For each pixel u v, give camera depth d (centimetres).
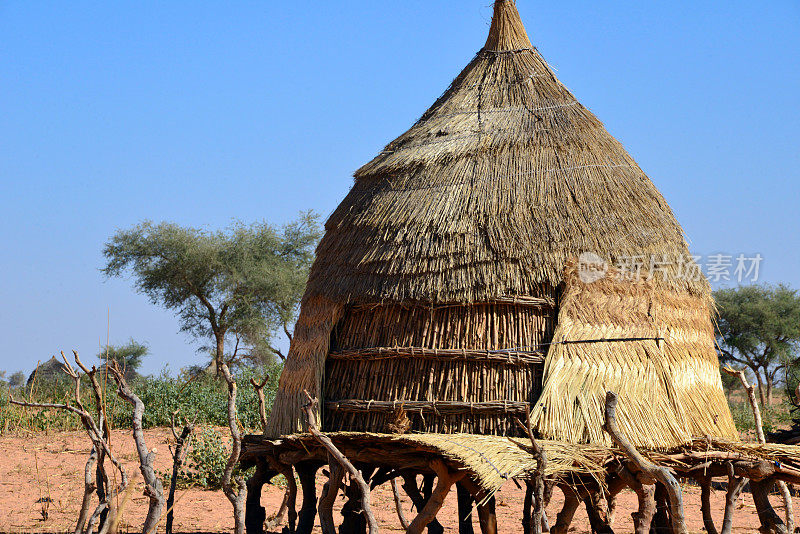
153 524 628
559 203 869
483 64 1059
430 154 947
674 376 815
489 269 838
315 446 833
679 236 933
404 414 796
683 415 788
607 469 743
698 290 922
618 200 886
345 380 872
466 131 969
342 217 977
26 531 1014
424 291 845
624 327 818
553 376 780
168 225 3900
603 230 857
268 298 3903
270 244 4041
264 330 3825
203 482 1421
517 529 1155
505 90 1012
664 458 735
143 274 3884
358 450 794
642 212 895
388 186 953
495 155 921
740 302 3966
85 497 712
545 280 832
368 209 944
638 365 797
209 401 2173
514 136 937
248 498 935
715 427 827
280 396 930
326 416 864
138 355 4319
